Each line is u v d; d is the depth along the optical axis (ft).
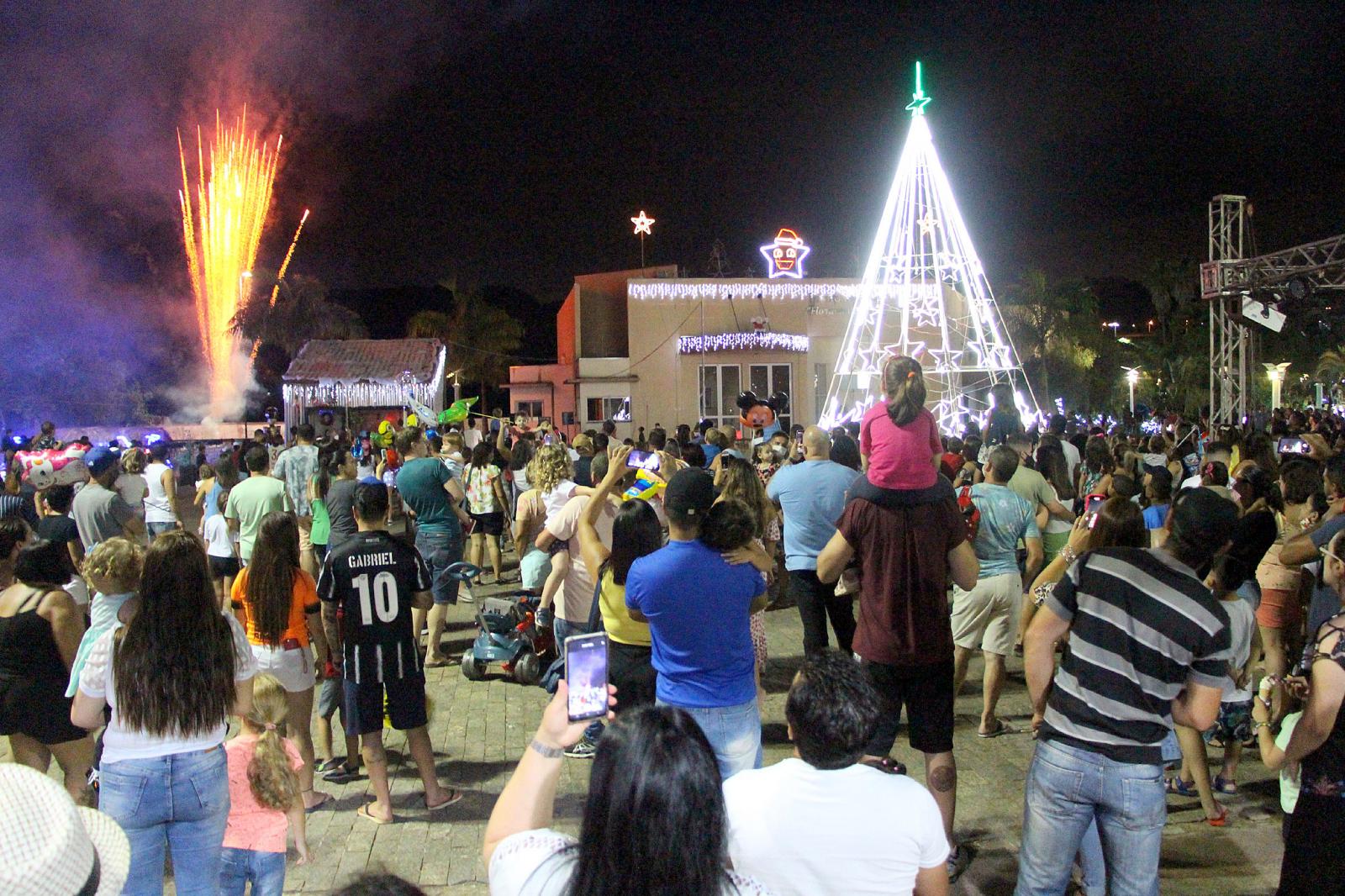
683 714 6.22
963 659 21.88
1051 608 11.48
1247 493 20.06
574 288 102.89
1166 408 153.48
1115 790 10.68
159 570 11.38
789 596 36.27
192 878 11.61
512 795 7.35
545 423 63.72
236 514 28.35
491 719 23.39
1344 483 17.35
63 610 15.89
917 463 14.73
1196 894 14.53
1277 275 63.62
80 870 4.90
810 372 91.86
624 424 91.09
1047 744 11.25
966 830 16.78
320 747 21.48
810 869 8.13
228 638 11.84
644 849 5.67
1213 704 10.62
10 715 15.71
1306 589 18.35
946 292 93.81
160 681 11.22
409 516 32.04
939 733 15.03
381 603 17.35
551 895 6.18
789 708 8.47
